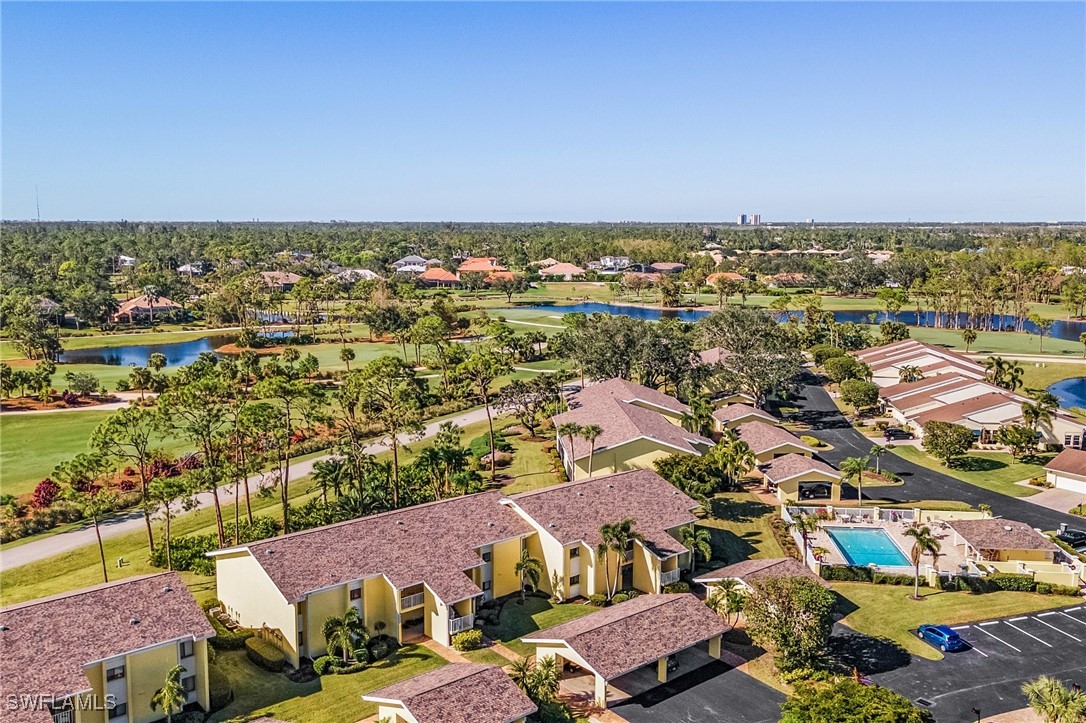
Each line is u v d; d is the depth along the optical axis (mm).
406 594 55531
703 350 135750
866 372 136625
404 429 85750
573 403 101312
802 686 46594
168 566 65875
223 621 57406
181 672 46625
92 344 181125
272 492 80938
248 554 55344
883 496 85688
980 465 96062
